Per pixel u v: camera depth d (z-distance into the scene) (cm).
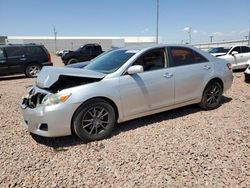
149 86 466
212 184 301
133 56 465
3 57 1296
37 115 396
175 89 502
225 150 379
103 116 429
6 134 470
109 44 7750
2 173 338
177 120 512
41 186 308
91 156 374
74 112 402
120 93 437
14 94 850
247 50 1421
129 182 310
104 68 471
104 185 306
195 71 532
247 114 544
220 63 590
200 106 573
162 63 496
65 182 314
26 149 405
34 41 7431
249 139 414
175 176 318
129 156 370
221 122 496
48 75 421
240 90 806
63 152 390
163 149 387
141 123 499
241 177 312
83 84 421
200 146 393
